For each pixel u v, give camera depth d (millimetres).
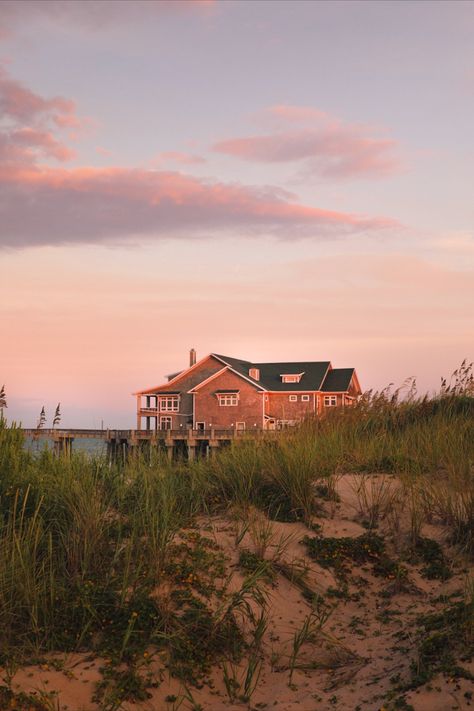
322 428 13227
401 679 5332
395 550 7934
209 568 7168
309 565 7621
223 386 57594
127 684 5191
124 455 10469
